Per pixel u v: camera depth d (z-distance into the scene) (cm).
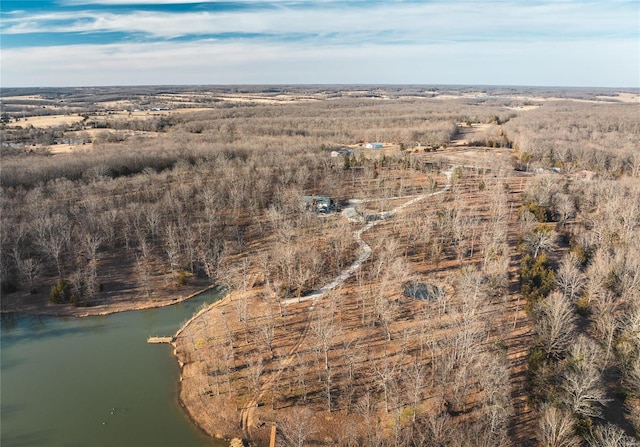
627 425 6153
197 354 8425
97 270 11588
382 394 7031
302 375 7200
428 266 10881
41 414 7106
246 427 6738
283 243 11950
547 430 5738
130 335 9362
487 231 12050
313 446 6275
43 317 10094
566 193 14388
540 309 7819
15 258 11256
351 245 12081
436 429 5875
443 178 18150
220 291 10962
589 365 6075
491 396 6200
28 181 16038
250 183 16050
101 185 15100
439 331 8325
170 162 18825
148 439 6625
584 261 10288
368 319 8819
